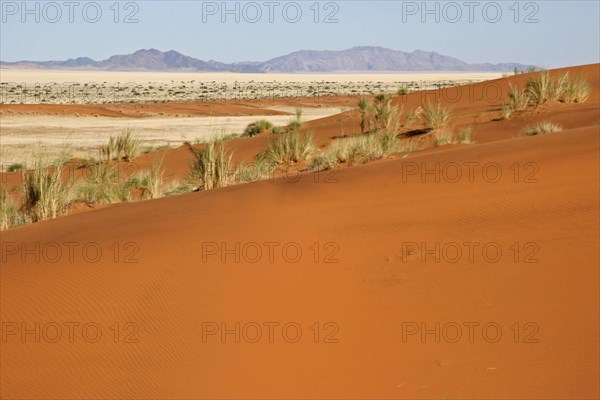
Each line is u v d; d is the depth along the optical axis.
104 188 18.70
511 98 29.77
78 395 6.30
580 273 8.44
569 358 6.73
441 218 10.44
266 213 10.89
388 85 184.12
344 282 8.48
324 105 103.88
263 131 39.59
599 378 6.39
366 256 9.21
